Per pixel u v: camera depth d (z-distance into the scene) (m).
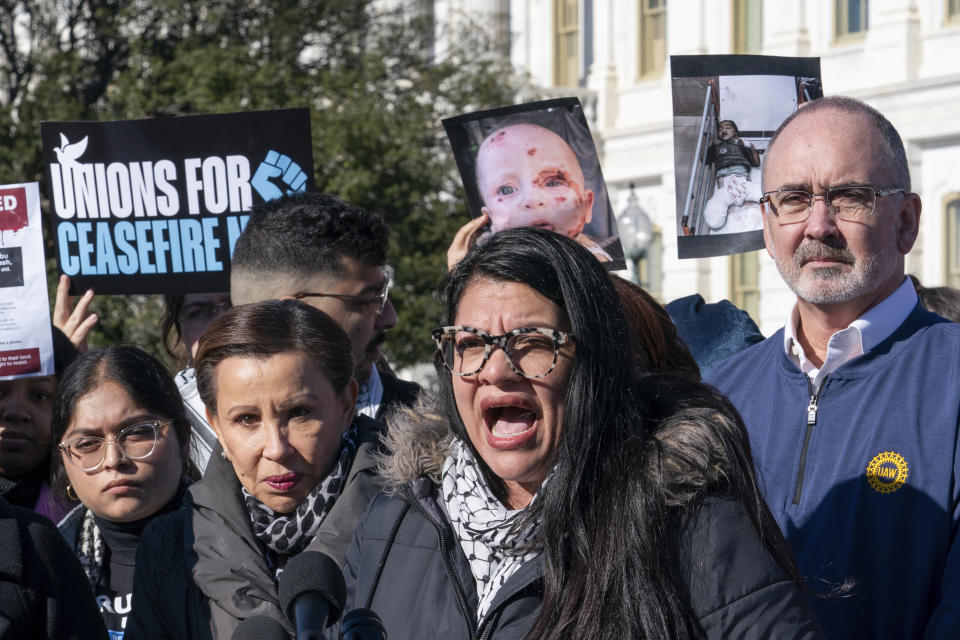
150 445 3.54
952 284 17.06
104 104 19.38
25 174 16.83
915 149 17.42
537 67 23.81
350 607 2.65
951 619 2.64
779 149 3.08
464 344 2.41
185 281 4.57
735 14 20.23
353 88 17.48
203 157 4.53
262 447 3.03
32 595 2.79
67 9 19.59
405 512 2.64
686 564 2.25
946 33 17.33
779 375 3.19
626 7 22.09
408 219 16.48
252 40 18.61
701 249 3.94
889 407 2.95
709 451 2.30
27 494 4.07
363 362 3.82
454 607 2.47
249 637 1.99
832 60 18.81
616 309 2.40
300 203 3.78
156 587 3.14
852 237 2.97
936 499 2.82
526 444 2.40
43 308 4.18
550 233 2.43
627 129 21.53
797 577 2.34
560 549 2.33
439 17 25.23
